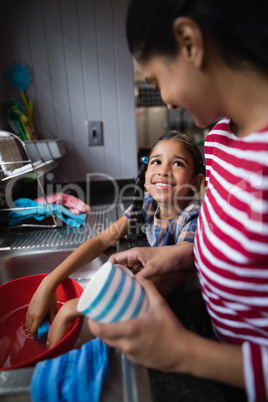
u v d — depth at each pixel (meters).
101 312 0.33
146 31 0.34
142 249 0.55
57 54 1.56
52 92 1.60
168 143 0.71
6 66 1.54
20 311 0.71
